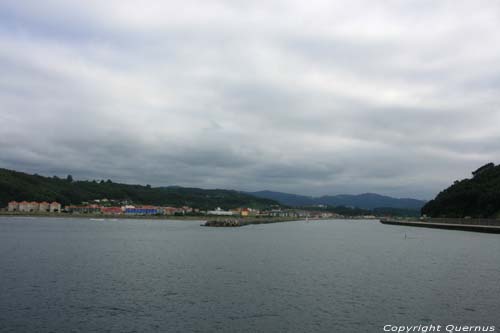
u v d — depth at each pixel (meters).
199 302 35.19
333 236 136.62
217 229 179.75
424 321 30.52
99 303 34.50
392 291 39.97
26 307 33.06
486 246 91.88
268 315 31.64
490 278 47.59
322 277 47.59
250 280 45.31
